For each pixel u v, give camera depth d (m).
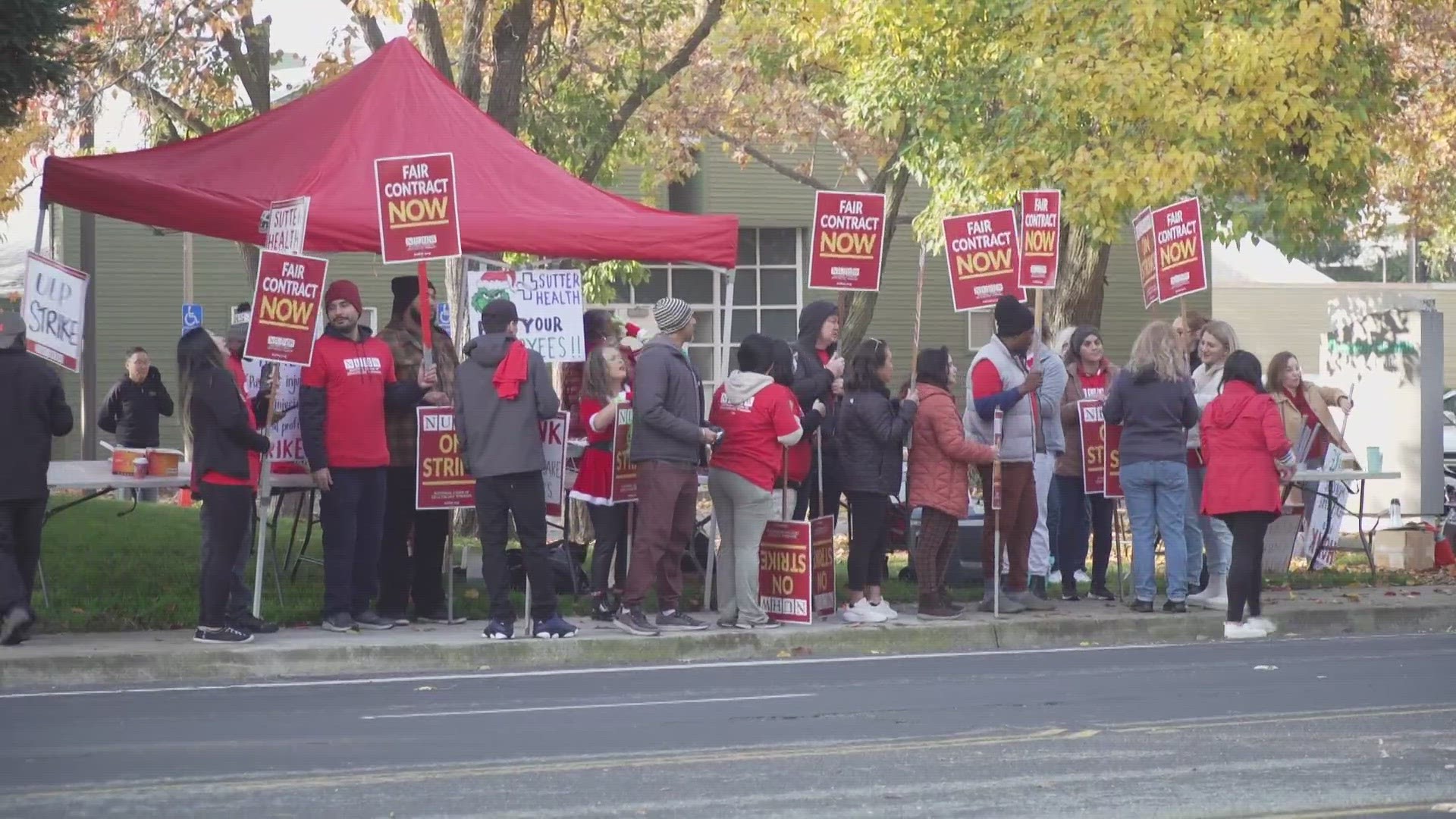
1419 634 12.91
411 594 12.53
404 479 12.01
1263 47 17.80
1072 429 13.51
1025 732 8.38
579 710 9.11
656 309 11.70
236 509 10.88
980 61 21.12
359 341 11.50
